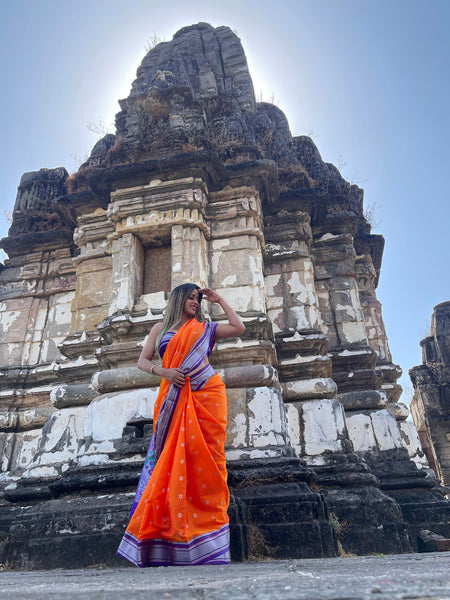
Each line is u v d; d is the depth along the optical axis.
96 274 7.93
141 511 2.56
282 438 5.29
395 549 5.02
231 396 5.63
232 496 4.31
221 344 6.27
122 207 7.43
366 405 7.88
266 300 8.28
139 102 8.61
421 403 17.34
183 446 2.65
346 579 1.09
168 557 2.41
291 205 9.10
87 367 7.08
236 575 1.50
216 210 7.58
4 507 6.07
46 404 8.34
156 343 3.27
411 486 6.91
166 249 7.63
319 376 7.31
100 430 5.61
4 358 9.00
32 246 10.05
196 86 11.38
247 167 7.68
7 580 1.73
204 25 13.22
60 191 10.88
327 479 5.68
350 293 9.42
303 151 11.61
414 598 0.77
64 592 1.07
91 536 3.98
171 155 7.87
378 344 11.21
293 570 1.64
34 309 9.43
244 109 11.15
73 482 4.77
